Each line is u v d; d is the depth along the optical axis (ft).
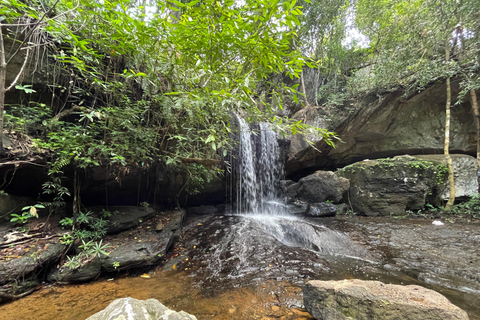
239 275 10.46
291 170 29.09
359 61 27.68
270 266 11.38
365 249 13.41
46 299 8.14
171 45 8.38
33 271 8.71
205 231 15.93
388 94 23.62
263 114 9.19
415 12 20.34
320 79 29.71
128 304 4.77
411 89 22.93
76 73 11.05
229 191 21.84
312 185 23.59
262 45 6.73
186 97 8.38
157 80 9.47
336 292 6.85
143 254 10.88
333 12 25.77
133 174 13.79
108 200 14.16
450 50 20.39
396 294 6.63
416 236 15.07
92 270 9.63
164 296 8.59
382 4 22.34
